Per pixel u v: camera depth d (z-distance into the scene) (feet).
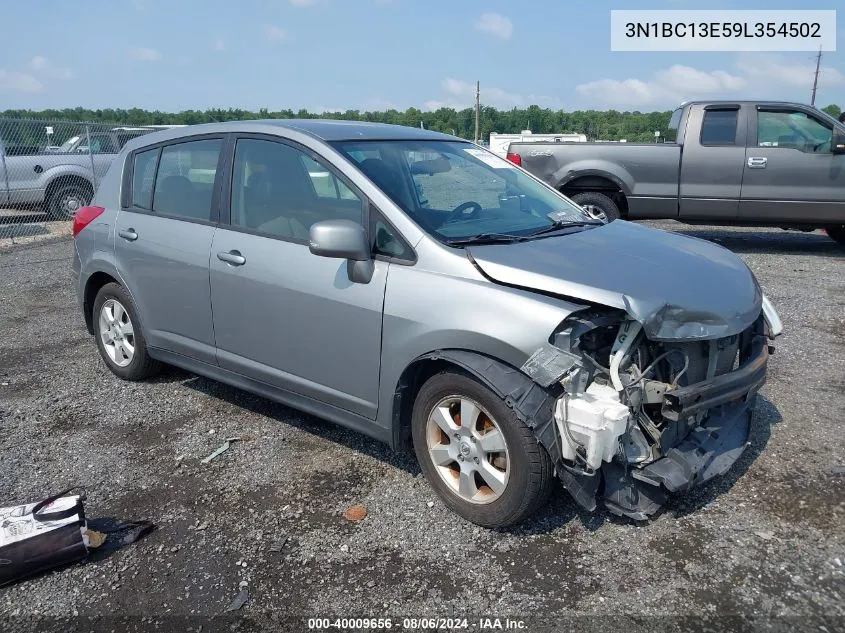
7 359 18.93
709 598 9.07
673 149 31.37
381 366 11.25
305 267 12.06
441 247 10.80
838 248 33.58
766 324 12.60
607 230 13.16
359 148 12.61
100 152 47.57
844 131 29.43
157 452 13.37
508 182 14.21
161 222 14.75
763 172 30.42
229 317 13.46
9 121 43.78
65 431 14.34
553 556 10.00
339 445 13.50
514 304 9.87
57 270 31.48
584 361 9.75
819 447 12.90
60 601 9.36
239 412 15.10
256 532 10.75
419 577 9.64
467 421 10.47
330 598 9.29
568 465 9.72
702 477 10.32
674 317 9.89
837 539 10.18
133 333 16.01
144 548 10.42
